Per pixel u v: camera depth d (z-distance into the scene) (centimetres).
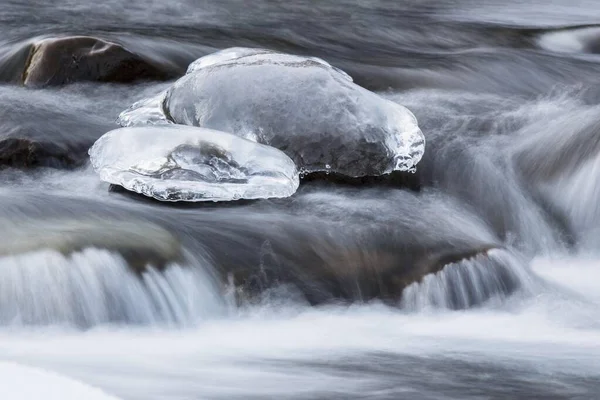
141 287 1465
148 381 1224
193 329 1482
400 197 1911
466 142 2186
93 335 1412
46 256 1431
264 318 1551
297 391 1227
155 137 1828
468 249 1691
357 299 1600
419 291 1620
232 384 1236
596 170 2077
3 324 1393
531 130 2261
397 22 3428
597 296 1753
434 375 1320
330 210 1777
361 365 1352
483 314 1628
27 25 3194
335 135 1908
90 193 1789
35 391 948
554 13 3831
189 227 1633
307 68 1981
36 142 1939
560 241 2045
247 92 1931
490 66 2797
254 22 3353
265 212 1745
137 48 2603
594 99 2544
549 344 1484
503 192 2088
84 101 2261
